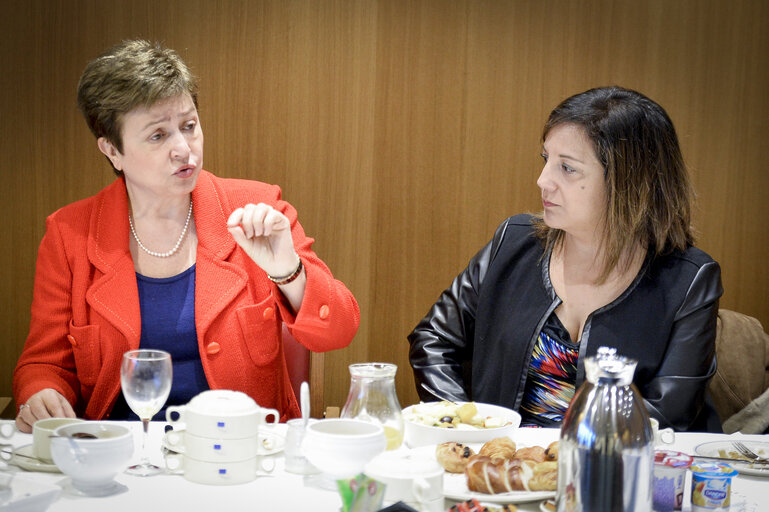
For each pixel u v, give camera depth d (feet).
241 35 10.66
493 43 10.83
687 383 6.31
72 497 4.06
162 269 6.47
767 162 11.16
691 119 11.05
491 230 11.09
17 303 10.81
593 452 3.63
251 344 6.40
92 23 10.50
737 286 11.30
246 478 4.34
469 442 5.02
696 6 10.91
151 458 4.69
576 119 6.43
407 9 10.75
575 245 6.88
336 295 6.19
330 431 4.19
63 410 5.39
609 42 10.90
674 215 6.65
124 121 5.99
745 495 4.40
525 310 6.93
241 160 10.84
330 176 10.93
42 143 10.64
